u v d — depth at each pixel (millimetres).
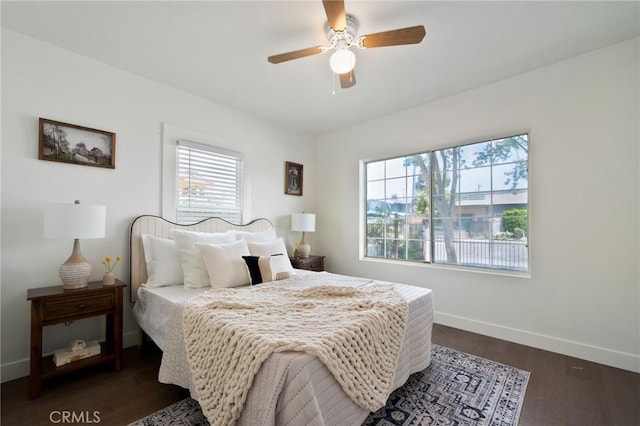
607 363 2225
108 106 2484
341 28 1665
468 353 2424
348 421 1209
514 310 2680
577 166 2383
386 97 3143
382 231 3818
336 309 1655
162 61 2441
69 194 2281
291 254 4105
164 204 2805
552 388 1902
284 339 1220
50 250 2191
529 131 2617
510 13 1855
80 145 2328
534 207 2586
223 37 2117
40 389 1796
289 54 1919
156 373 2096
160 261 2482
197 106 3086
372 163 3947
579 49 2279
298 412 1041
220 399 1264
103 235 2074
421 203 3424
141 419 1585
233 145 3404
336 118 3781
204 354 1430
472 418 1604
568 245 2420
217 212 3260
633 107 2164
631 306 2160
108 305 2111
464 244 3078
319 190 4445
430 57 2371
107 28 2020
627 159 2186
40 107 2158
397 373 1645
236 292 2057
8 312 2023
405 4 1774
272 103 3293
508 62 2457
